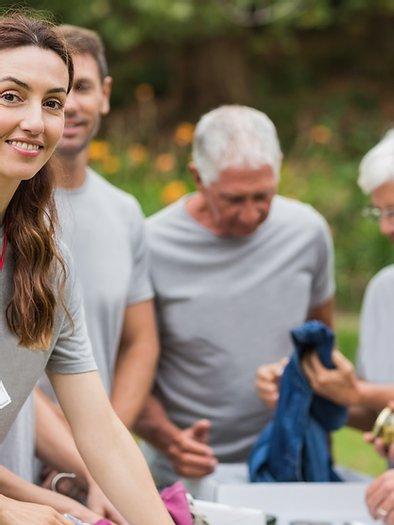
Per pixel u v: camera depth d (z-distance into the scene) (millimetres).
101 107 3654
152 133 11336
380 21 12367
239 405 3936
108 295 3561
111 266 3592
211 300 3912
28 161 2309
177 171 9734
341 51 12625
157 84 12547
